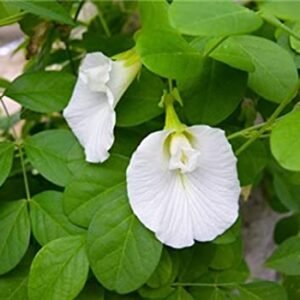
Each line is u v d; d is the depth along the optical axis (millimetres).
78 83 234
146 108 237
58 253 222
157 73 211
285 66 240
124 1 365
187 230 211
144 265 216
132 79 228
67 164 235
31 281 220
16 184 260
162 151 209
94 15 380
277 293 252
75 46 320
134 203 207
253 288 253
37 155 239
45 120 367
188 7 182
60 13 250
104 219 219
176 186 212
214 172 211
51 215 232
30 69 308
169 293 241
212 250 251
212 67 235
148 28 226
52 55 333
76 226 228
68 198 227
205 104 233
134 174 206
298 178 265
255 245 415
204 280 253
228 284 254
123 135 240
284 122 201
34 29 301
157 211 209
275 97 237
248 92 268
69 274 220
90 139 228
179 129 210
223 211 212
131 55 228
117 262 217
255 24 183
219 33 179
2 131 418
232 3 187
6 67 473
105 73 219
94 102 231
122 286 216
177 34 217
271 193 371
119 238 218
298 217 335
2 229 232
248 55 240
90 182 227
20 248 229
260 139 250
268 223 413
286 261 258
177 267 239
